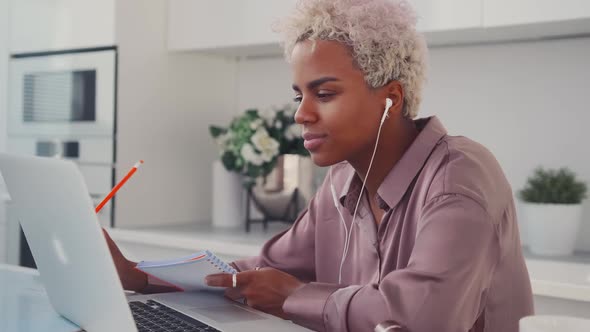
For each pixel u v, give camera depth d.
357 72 1.05
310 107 1.06
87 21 2.69
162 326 0.98
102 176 2.66
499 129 2.43
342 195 1.23
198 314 1.06
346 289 1.01
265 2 2.53
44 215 0.92
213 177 2.81
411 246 1.10
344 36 1.04
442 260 0.93
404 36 1.09
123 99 2.64
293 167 2.54
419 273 0.93
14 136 2.91
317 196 1.38
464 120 2.51
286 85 2.92
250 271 1.10
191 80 2.89
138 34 2.69
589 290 1.61
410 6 1.12
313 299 1.03
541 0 1.98
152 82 2.74
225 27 2.64
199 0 2.70
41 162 0.89
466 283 0.94
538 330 0.65
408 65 1.10
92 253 0.83
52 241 0.93
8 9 2.93
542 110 2.34
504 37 2.33
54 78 2.79
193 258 1.05
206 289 1.21
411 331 0.91
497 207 1.02
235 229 2.71
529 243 2.16
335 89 1.05
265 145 2.52
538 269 1.86
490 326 1.10
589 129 2.26
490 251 0.99
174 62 2.82
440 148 1.10
